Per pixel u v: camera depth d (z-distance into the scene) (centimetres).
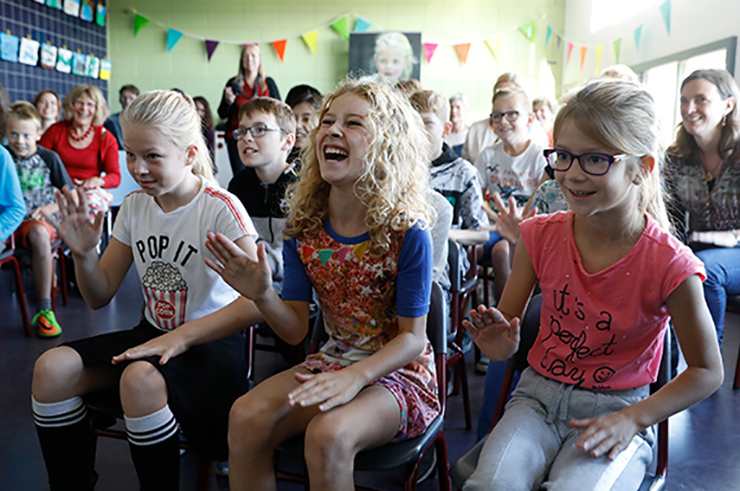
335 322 143
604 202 114
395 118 137
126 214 165
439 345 148
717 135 256
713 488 184
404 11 757
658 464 124
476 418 226
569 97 116
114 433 154
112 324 330
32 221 313
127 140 148
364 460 123
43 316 307
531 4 751
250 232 156
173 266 158
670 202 255
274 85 617
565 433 124
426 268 133
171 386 141
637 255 119
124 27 762
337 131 132
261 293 129
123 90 637
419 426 131
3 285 406
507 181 305
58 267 399
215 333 150
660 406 113
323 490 115
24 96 571
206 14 760
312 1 756
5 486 178
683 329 117
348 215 139
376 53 752
